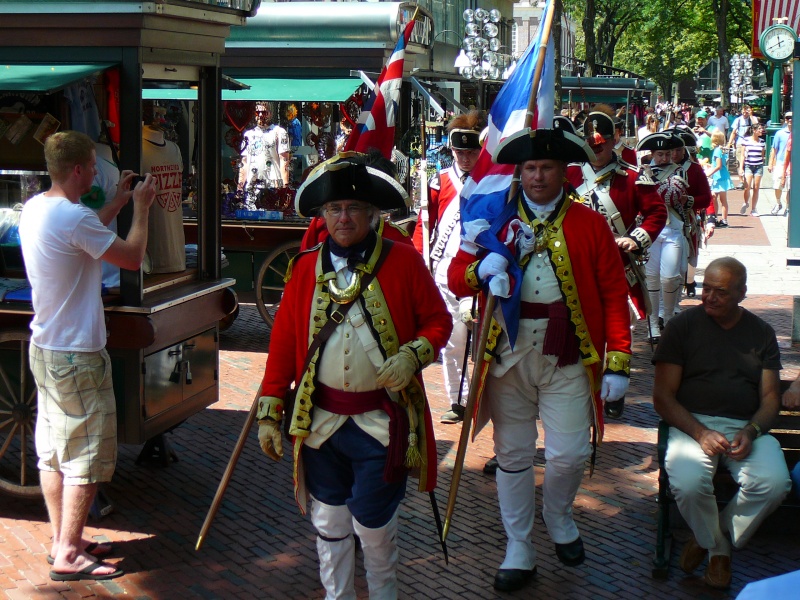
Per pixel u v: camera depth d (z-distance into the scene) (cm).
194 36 542
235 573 461
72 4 491
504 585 446
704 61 5303
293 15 1048
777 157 1880
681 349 469
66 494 450
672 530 508
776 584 237
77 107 541
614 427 685
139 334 494
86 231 436
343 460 388
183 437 642
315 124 1066
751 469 441
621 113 2459
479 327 494
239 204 940
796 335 920
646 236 626
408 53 1099
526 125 434
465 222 451
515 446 455
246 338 928
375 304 376
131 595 439
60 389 447
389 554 390
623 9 4719
